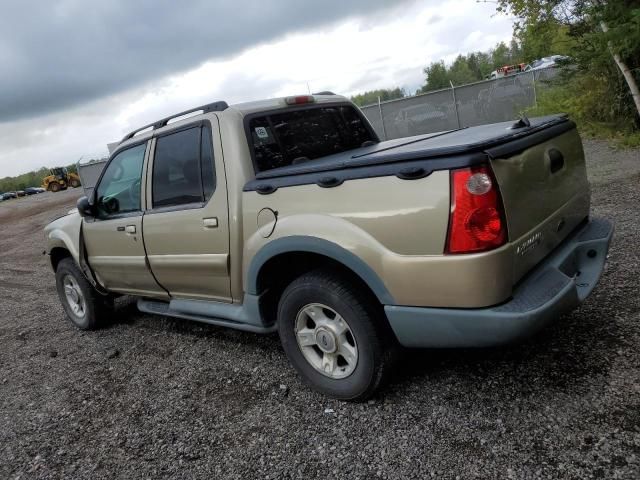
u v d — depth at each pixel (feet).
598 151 30.45
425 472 7.59
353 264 8.68
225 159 10.87
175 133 12.10
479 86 49.70
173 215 12.07
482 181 7.45
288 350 10.29
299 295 9.68
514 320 7.47
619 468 6.93
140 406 11.22
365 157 8.96
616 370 8.99
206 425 9.96
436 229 7.72
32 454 10.07
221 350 13.52
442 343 8.32
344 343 9.47
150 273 13.46
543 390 8.91
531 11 33.60
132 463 9.16
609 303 11.46
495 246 7.55
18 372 14.66
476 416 8.62
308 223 9.17
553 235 9.20
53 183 143.95
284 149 11.75
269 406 10.23
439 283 7.85
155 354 14.10
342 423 9.19
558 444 7.59
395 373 10.46
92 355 14.90
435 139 10.45
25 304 23.24
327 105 13.46
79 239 15.64
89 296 16.49
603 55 30.01
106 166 14.58
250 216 10.33
